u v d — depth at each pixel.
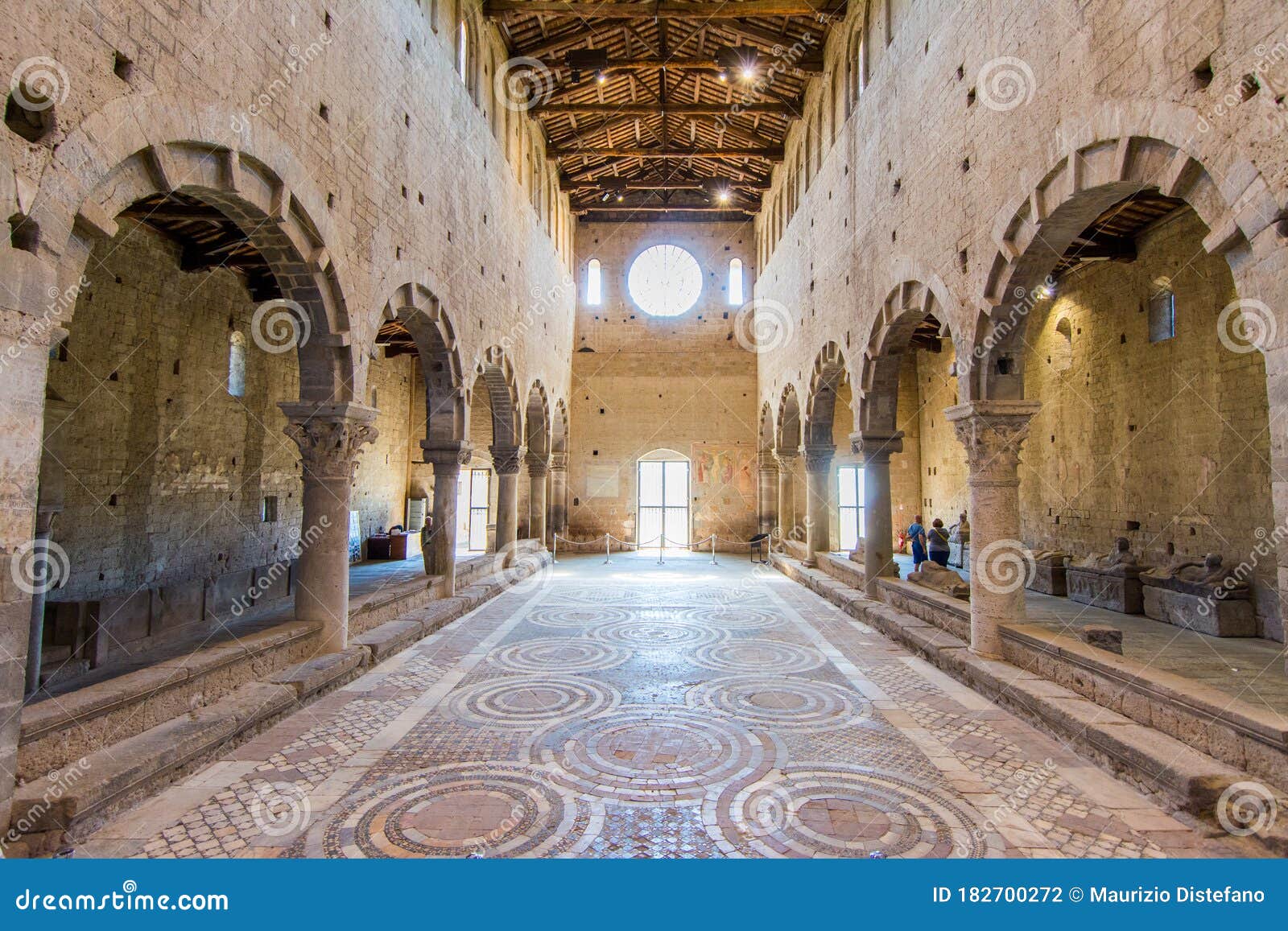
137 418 13.08
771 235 25.36
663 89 19.95
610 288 29.11
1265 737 5.10
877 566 14.23
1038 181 7.78
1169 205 12.26
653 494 28.73
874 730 7.30
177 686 6.61
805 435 19.72
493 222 16.08
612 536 28.44
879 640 11.73
